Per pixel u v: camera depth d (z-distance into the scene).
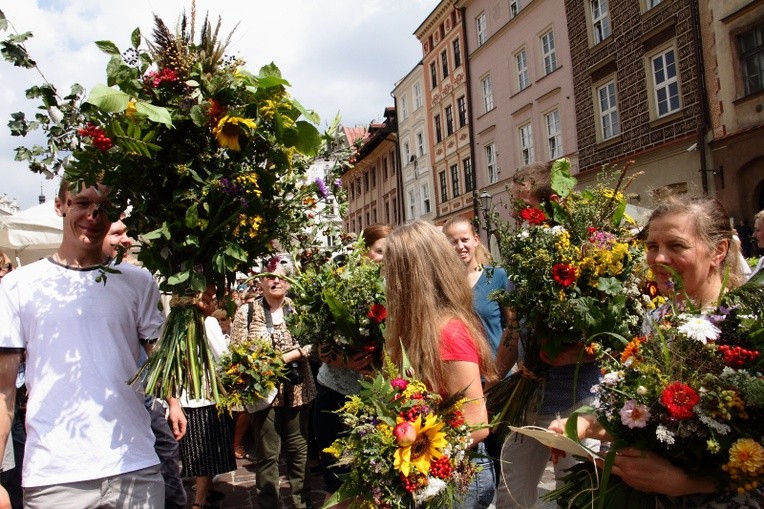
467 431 2.01
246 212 2.32
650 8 16.64
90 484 2.22
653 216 2.21
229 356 4.03
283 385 4.21
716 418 1.54
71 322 2.30
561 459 2.97
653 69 16.84
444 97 29.98
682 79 15.72
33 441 2.24
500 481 3.35
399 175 36.28
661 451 1.66
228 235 2.32
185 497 3.88
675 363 1.62
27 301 2.30
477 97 26.52
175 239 2.26
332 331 3.07
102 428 2.27
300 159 2.52
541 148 22.17
